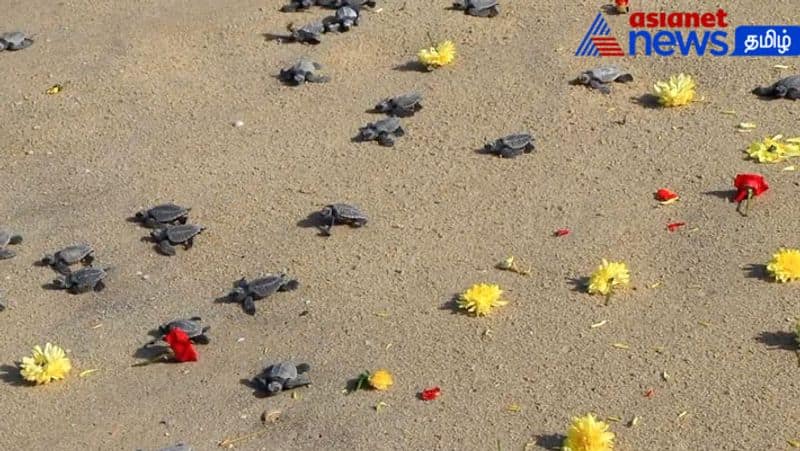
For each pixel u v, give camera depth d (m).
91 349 3.44
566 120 3.78
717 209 3.58
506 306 3.46
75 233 3.62
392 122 3.75
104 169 3.74
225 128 3.80
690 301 3.45
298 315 3.47
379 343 3.42
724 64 3.88
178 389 3.38
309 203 3.65
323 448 3.29
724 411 3.31
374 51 3.97
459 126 3.78
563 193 3.63
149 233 3.62
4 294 3.53
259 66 3.94
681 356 3.38
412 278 3.51
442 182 3.67
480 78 3.88
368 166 3.71
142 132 3.81
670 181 3.64
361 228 3.60
